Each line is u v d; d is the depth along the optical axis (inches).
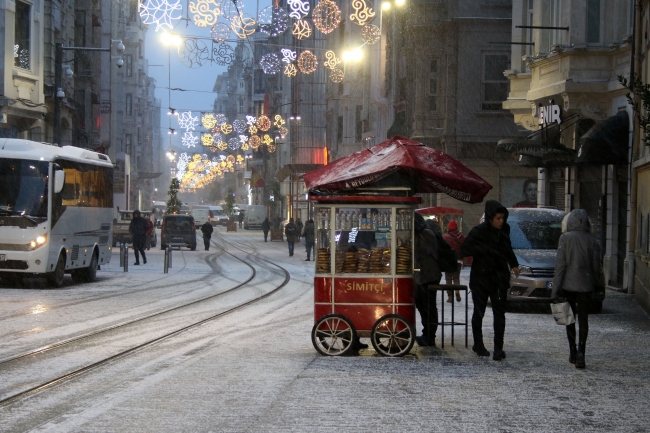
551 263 701.9
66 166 913.5
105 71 2682.1
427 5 1518.2
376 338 452.8
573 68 923.4
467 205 1521.9
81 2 1983.3
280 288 928.3
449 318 642.2
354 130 2390.5
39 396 338.3
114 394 343.0
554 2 986.7
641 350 480.4
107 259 1082.1
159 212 4874.5
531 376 392.5
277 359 438.6
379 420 300.0
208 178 4832.7
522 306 747.4
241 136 3117.6
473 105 1492.4
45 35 1526.8
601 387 366.0
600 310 692.1
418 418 303.7
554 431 287.0
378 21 2085.4
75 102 1774.1
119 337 515.5
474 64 1491.1
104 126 2409.0
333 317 454.9
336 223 461.1
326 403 328.2
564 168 1089.4
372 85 2118.6
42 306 689.0
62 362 420.8
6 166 863.1
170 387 358.6
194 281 1015.0
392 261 458.3
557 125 1009.5
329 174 484.1
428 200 1606.8
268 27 1440.7
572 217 428.1
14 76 1274.6
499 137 1489.9
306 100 3147.1
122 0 3585.1
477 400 336.5
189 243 1957.4
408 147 469.1
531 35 1144.8
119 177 2945.4
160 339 510.0
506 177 1502.2
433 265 491.2
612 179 935.7
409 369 410.9
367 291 458.0
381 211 459.8
